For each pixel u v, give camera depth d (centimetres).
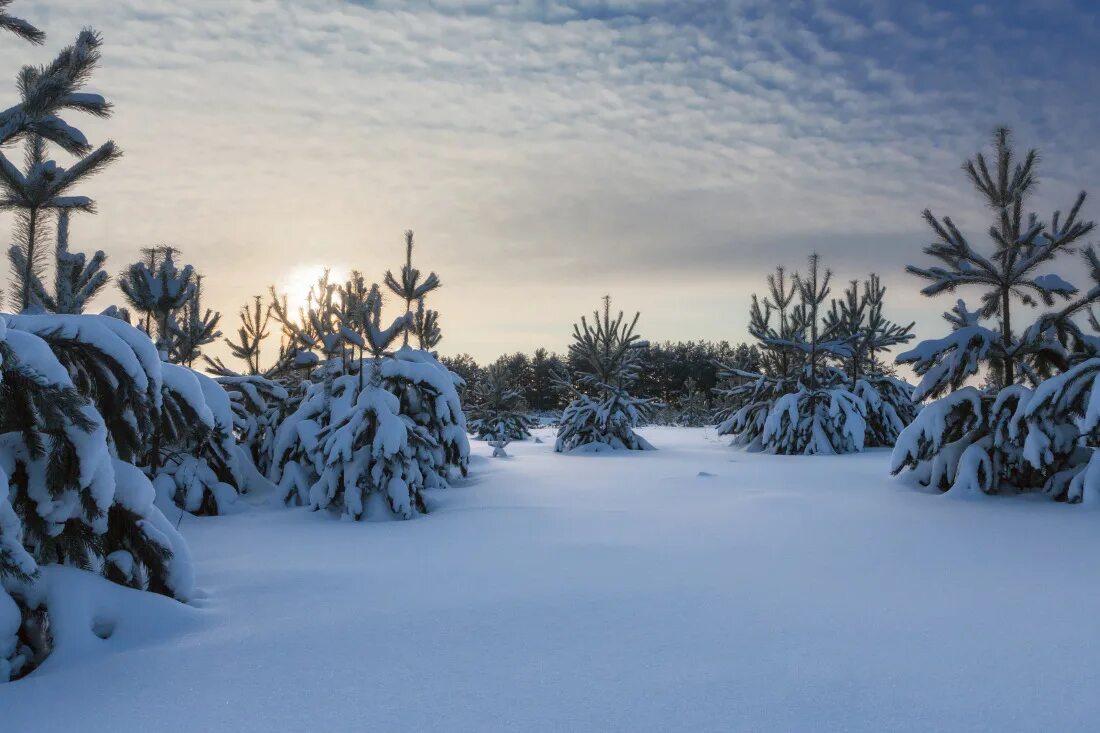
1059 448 1032
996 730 308
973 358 1129
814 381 2012
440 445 1141
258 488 1091
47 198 547
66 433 424
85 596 439
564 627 452
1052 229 1131
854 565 621
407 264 1363
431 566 632
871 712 326
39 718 334
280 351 1512
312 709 337
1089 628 443
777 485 1166
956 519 853
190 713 335
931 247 1180
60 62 464
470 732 311
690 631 442
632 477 1269
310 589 554
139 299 1044
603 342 2136
